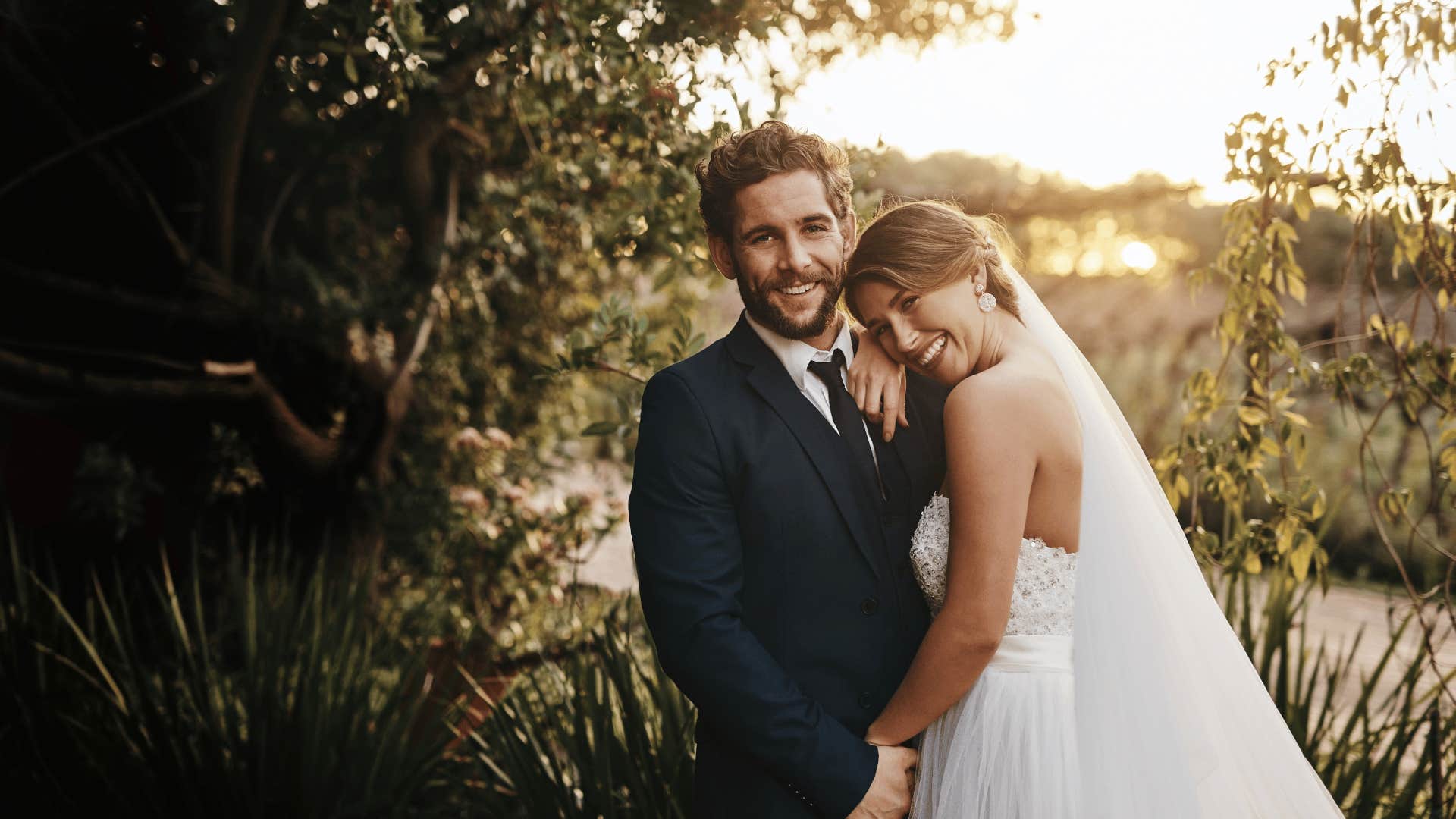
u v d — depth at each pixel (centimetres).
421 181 365
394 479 427
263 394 351
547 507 430
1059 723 153
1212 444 232
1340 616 517
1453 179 197
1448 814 202
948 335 157
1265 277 226
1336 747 220
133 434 385
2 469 365
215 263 336
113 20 309
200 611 278
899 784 152
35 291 333
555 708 243
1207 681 164
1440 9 190
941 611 152
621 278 479
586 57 253
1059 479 153
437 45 280
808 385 162
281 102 333
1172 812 154
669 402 159
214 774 243
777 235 152
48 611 276
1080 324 1027
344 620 290
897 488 162
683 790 210
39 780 239
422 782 256
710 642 146
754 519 155
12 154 325
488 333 469
